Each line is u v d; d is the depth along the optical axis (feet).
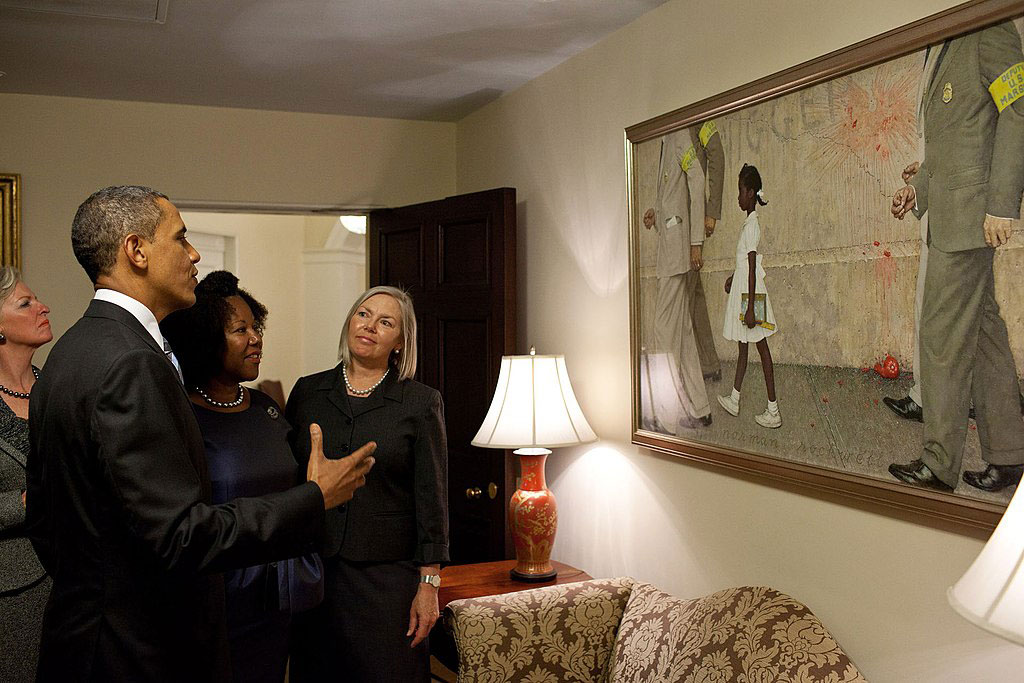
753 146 8.29
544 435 10.24
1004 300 5.93
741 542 8.59
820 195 7.52
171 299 5.94
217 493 7.61
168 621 5.70
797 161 7.76
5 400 8.70
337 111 14.37
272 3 9.31
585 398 11.45
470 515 12.95
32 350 8.98
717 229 8.79
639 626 8.73
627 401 10.55
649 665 8.20
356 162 14.74
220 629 6.13
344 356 9.37
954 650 6.39
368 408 9.05
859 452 7.18
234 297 8.11
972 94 6.13
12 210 12.74
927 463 6.56
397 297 9.23
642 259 10.09
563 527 12.01
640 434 10.09
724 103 8.56
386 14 9.73
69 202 13.12
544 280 12.50
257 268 21.91
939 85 6.39
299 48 10.93
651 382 9.96
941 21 6.32
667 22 9.65
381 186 14.89
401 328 9.22
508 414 10.43
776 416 8.06
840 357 7.34
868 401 7.08
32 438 5.89
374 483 8.96
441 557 9.00
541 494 10.66
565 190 11.86
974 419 6.17
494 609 8.98
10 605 8.43
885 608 6.97
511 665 8.80
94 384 5.32
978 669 6.22
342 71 12.01
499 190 12.25
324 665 8.96
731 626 7.67
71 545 5.57
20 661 8.46
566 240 11.88
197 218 20.10
